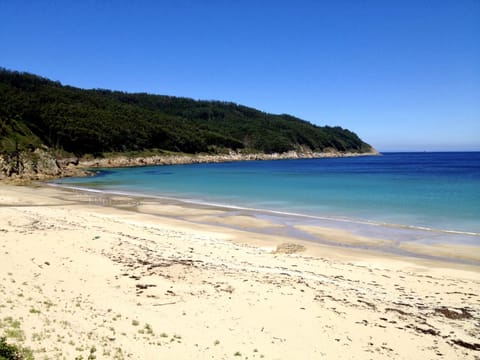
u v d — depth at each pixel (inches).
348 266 681.0
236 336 388.8
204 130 6067.9
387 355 371.9
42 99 4576.8
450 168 3902.6
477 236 918.4
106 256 665.0
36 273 551.5
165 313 437.7
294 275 599.5
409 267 690.8
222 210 1310.3
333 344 385.7
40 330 343.6
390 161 6028.5
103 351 320.8
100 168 3818.9
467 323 454.6
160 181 2416.3
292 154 6879.9
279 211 1285.7
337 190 1843.0
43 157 2723.9
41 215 1019.3
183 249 743.7
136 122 5044.3
